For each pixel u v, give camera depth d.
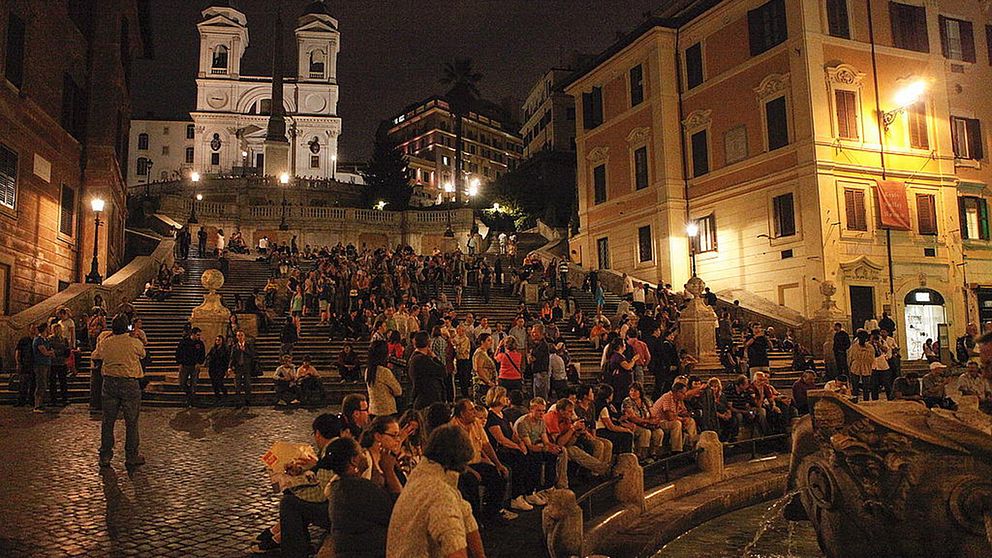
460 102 69.19
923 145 27.97
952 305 27.31
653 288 29.56
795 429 6.38
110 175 26.77
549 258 36.38
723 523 8.80
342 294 23.33
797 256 26.28
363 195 64.50
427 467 3.64
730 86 29.98
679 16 32.56
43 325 14.28
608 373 13.23
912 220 27.23
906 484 5.15
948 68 29.55
